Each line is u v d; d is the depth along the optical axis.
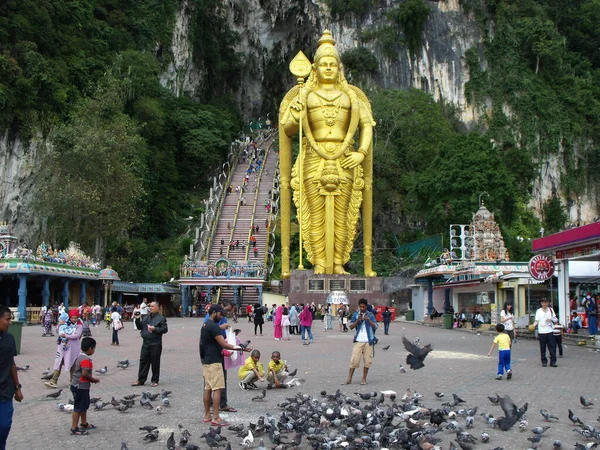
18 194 51.16
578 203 82.50
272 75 108.00
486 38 86.88
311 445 7.63
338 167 47.66
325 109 47.66
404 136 71.88
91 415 10.21
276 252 59.47
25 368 16.12
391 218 67.81
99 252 52.12
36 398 11.96
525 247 57.69
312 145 47.31
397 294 51.69
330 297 43.56
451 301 39.59
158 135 70.44
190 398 11.71
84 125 50.44
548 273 21.72
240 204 66.19
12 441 8.53
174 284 52.22
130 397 10.60
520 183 76.69
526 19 87.75
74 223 50.62
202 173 80.88
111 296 47.53
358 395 11.63
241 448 8.05
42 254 38.31
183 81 85.12
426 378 13.96
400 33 87.19
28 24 53.47
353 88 49.16
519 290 28.19
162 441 8.47
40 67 52.66
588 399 11.20
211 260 53.19
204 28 96.38
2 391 6.41
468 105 85.19
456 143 56.91
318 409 9.24
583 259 24.02
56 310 34.47
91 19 67.12
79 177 49.09
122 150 52.16
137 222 58.56
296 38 104.88
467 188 54.06
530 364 16.66
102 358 18.94
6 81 50.09
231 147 85.75
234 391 12.58
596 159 83.75
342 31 89.50
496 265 34.91
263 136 97.88
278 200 67.12
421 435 7.61
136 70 68.38
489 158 55.34
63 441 8.52
